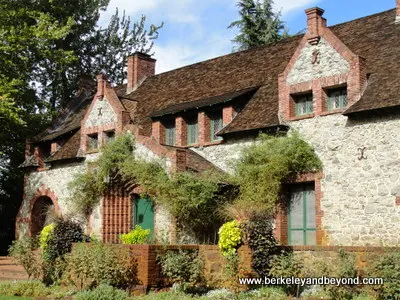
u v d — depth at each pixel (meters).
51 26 29.38
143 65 30.81
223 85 24.22
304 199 18.86
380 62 18.73
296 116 19.31
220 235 14.47
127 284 14.92
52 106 36.62
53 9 34.06
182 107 23.19
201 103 22.53
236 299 13.38
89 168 23.67
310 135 18.73
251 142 20.30
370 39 20.61
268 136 19.45
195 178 19.28
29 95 31.98
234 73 24.69
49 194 27.84
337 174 17.78
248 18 42.28
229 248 14.30
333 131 18.14
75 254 16.09
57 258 17.11
